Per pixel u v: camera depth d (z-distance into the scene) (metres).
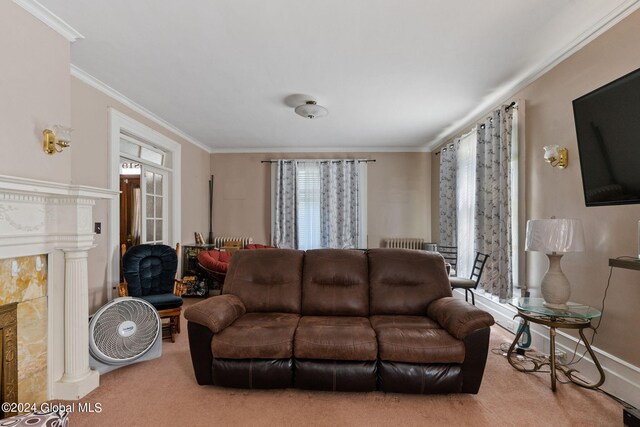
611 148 1.94
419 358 1.98
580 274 2.34
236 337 2.09
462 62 2.66
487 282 3.42
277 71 2.82
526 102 2.95
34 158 1.94
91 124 2.96
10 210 1.75
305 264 2.79
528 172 2.93
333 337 2.06
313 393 2.10
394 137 5.16
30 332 1.90
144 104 3.62
